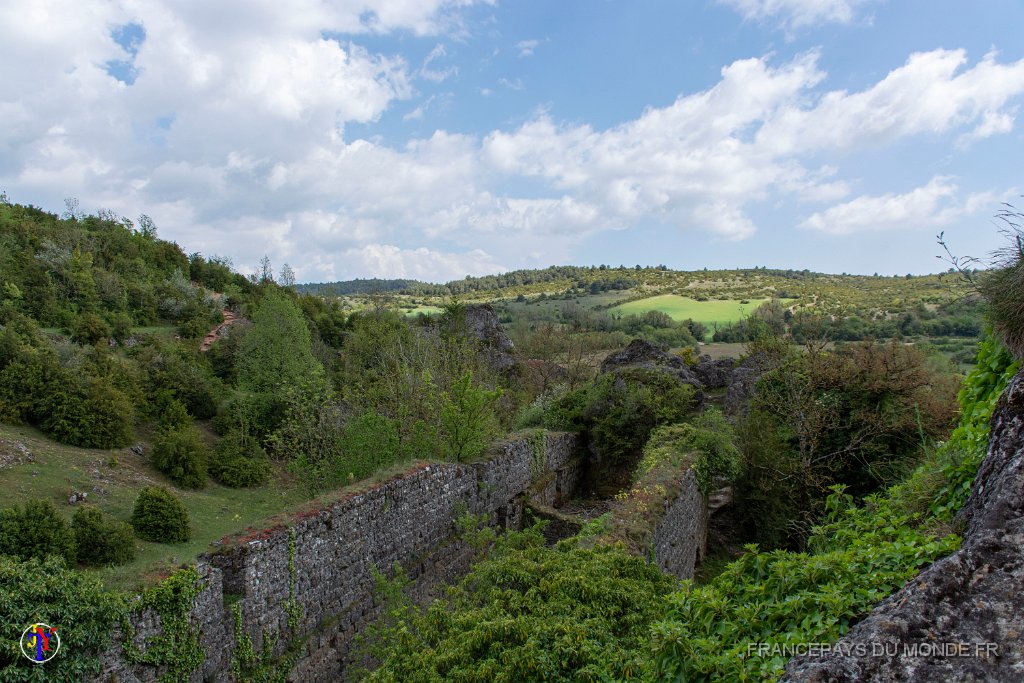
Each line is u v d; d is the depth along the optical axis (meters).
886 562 4.52
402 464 12.56
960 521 5.08
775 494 14.97
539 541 8.57
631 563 7.07
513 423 23.84
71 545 14.56
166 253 63.69
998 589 3.00
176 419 30.55
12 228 47.09
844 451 15.36
